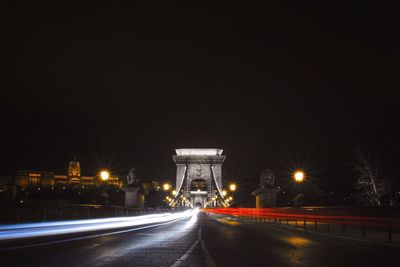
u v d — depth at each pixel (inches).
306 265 590.6
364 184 2165.4
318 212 1355.8
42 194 5472.4
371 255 703.7
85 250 755.4
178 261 621.0
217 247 828.0
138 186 2439.7
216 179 6776.6
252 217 2436.0
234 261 626.5
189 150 7145.7
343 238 964.0
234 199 5964.6
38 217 1117.7
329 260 642.2
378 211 1140.5
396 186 2106.3
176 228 1556.3
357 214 1213.1
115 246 834.2
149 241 959.0
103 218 1581.0
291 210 1627.7
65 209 1299.2
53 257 655.1
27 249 765.9
